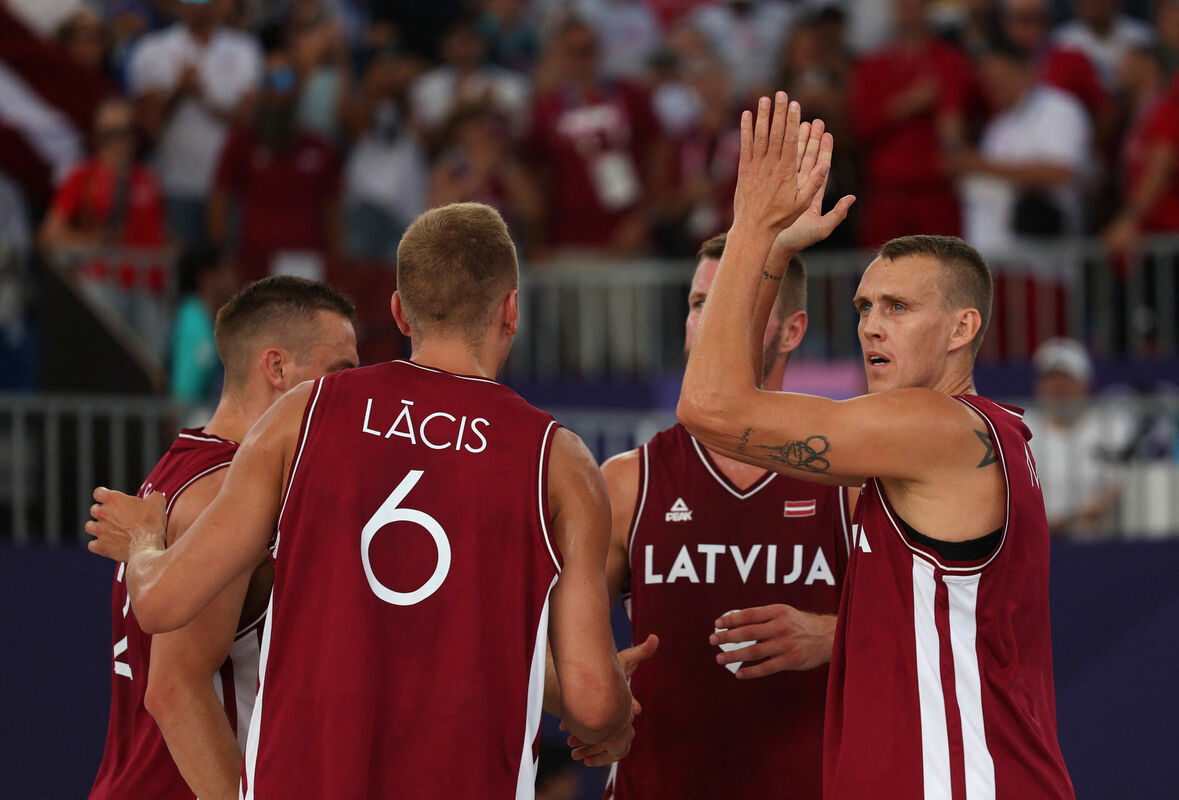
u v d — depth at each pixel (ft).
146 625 29.07
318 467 29.01
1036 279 86.69
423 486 28.96
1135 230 87.66
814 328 88.89
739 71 115.14
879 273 31.48
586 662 28.96
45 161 92.17
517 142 100.68
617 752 32.50
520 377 94.58
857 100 92.12
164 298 79.10
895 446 28.81
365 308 88.33
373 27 113.60
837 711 30.48
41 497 66.54
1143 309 85.25
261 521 29.30
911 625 29.22
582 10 116.88
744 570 36.01
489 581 28.86
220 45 99.86
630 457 37.63
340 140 101.45
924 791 28.50
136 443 65.67
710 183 95.30
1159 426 65.87
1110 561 57.88
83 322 76.13
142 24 106.22
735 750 35.70
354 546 28.66
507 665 28.81
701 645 36.06
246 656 32.58
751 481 36.35
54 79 92.79
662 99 107.34
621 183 97.96
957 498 29.07
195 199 96.53
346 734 27.94
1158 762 56.59
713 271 37.27
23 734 60.64
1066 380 73.31
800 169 29.89
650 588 36.45
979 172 90.48
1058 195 90.94
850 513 35.78
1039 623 30.27
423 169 103.40
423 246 30.48
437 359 30.42
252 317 35.35
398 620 28.53
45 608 60.95
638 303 92.48
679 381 89.35
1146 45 98.22
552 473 29.50
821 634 33.53
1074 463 64.64
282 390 35.47
